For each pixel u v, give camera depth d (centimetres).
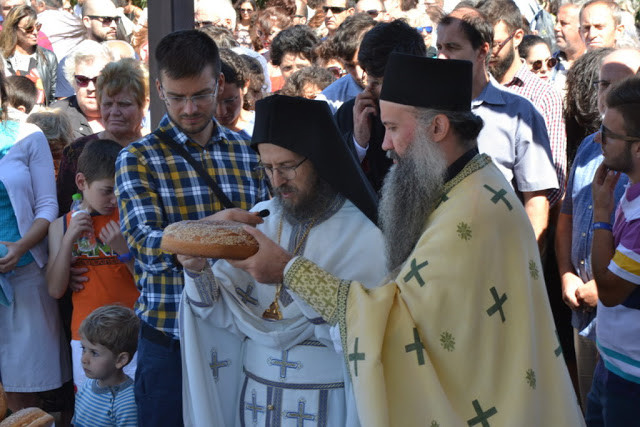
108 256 413
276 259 256
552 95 458
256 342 287
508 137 415
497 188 246
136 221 299
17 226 422
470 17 406
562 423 245
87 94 534
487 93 416
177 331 312
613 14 541
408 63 249
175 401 313
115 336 369
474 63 410
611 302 294
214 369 295
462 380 237
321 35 847
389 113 254
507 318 239
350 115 411
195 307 284
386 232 258
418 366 237
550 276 443
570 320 447
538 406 239
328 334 272
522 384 236
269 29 803
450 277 235
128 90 442
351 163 278
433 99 247
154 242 289
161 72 307
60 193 456
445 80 247
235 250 252
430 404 236
